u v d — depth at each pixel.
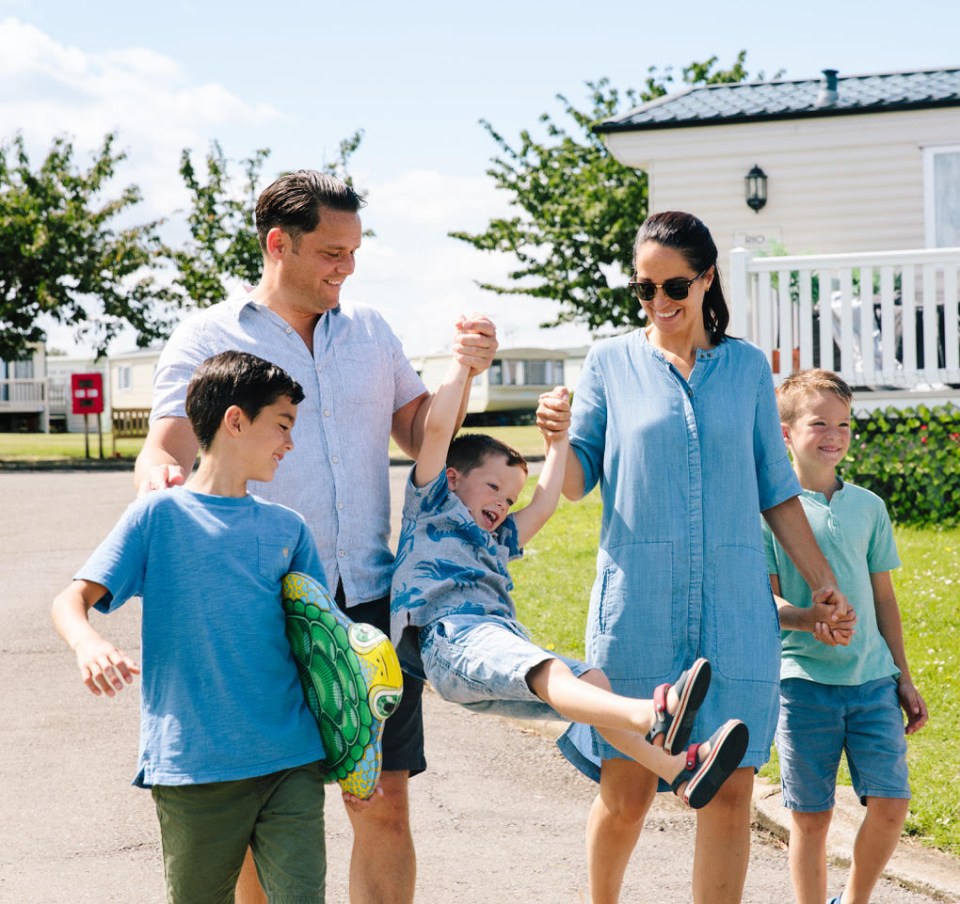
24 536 13.99
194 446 3.47
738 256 11.78
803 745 3.91
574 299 25.45
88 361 57.22
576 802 5.38
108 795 5.44
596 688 3.01
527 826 5.07
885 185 15.86
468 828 5.05
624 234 25.06
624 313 25.22
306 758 3.00
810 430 4.05
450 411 3.50
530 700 3.18
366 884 3.47
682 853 4.76
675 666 3.53
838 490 4.09
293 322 3.53
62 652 8.24
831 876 4.52
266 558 3.07
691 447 3.56
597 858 3.68
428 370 40.62
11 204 28.39
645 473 3.57
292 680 3.06
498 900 4.32
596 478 3.83
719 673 3.47
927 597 7.96
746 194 16.14
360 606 3.55
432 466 3.53
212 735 2.93
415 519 3.58
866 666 3.91
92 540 13.60
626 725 2.90
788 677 3.94
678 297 3.56
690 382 3.63
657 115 16.44
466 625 3.31
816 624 3.71
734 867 3.46
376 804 3.48
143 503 3.05
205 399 3.07
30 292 28.86
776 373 11.75
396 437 3.88
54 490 19.66
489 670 3.16
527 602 8.77
